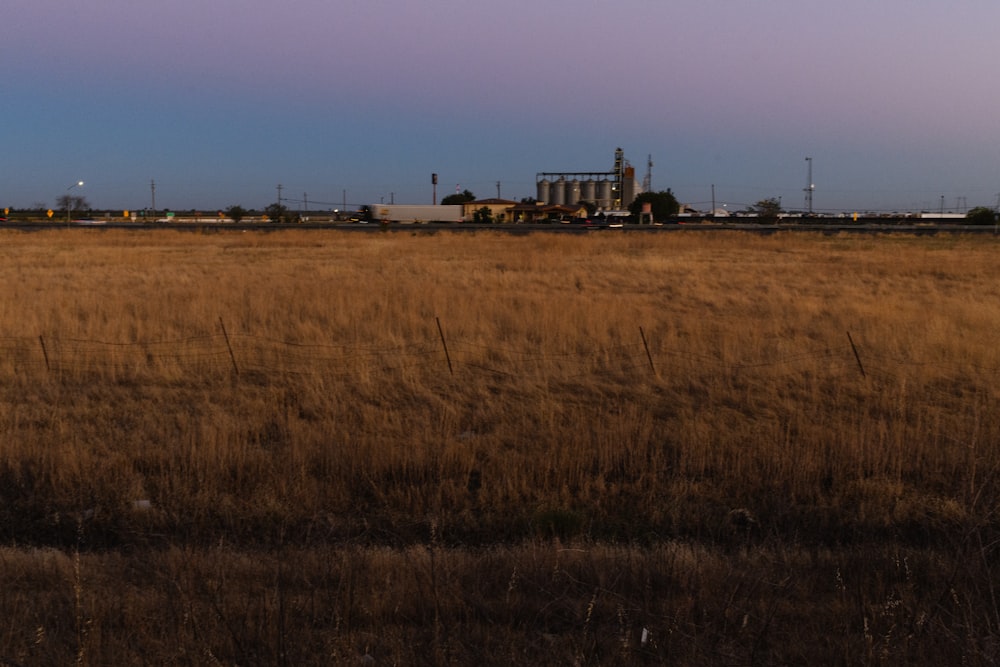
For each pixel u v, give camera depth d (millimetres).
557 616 4918
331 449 8523
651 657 4305
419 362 13492
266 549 6258
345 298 20281
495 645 4477
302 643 4352
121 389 11945
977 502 7207
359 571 5289
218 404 11086
